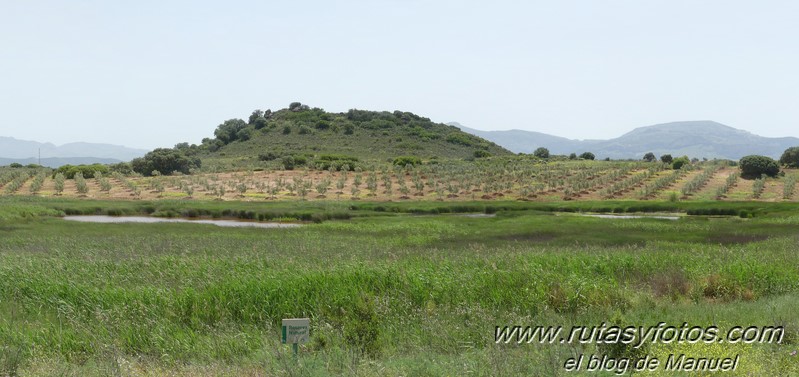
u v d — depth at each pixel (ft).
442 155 526.98
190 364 34.32
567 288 49.96
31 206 185.06
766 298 50.44
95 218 185.57
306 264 66.59
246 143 558.97
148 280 60.23
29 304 50.55
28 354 35.50
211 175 328.70
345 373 28.25
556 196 250.78
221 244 101.76
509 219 160.15
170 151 383.24
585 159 479.00
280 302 47.11
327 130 593.01
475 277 54.60
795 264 65.16
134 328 41.19
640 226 137.80
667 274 57.82
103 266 66.18
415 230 136.56
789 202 208.64
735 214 192.13
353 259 68.74
